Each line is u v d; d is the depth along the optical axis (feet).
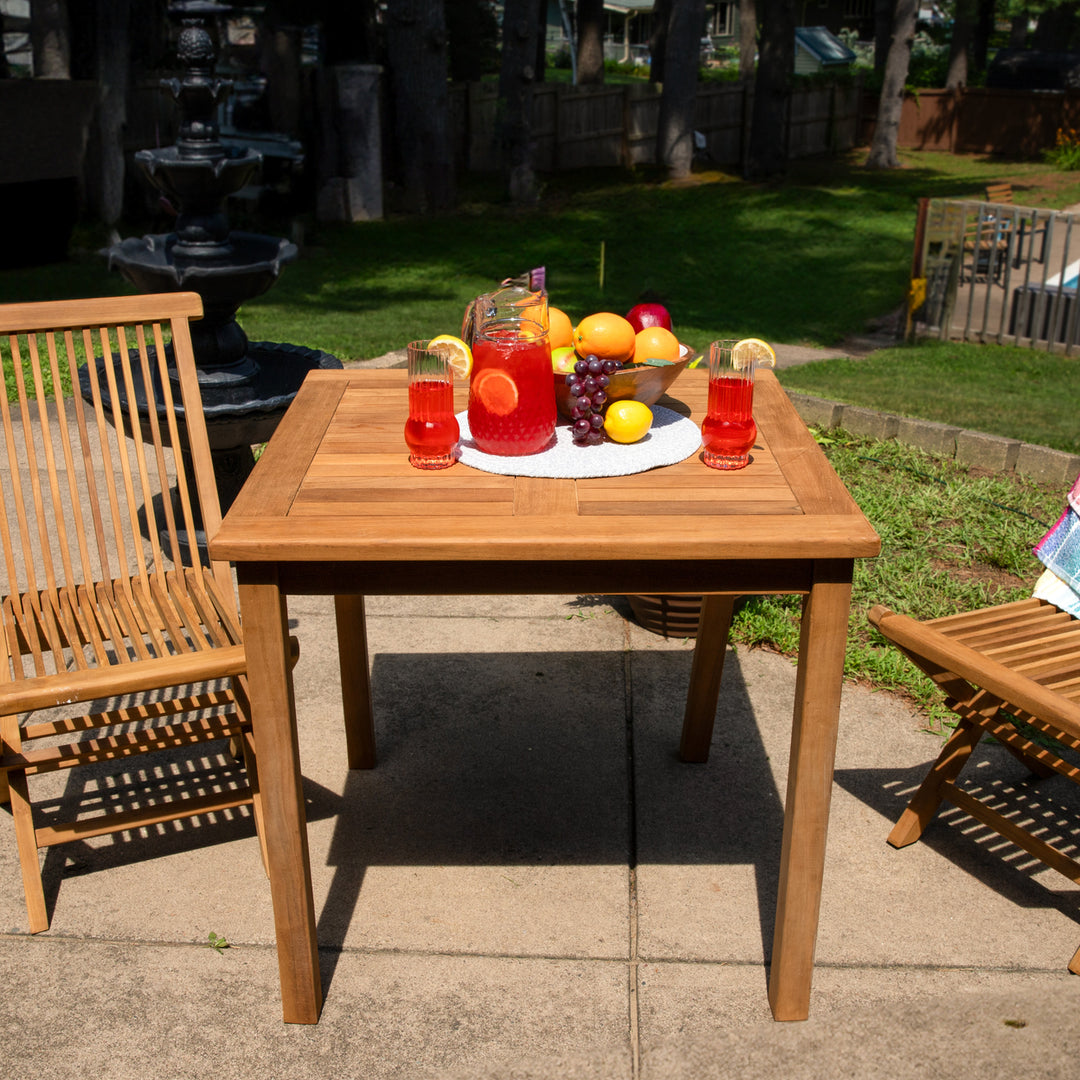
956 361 32.48
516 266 45.50
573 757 10.65
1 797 9.47
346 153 53.16
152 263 13.11
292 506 7.03
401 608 13.53
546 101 65.46
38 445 18.33
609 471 7.58
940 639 8.46
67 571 9.50
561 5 136.98
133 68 45.65
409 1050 7.41
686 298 40.73
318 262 45.62
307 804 9.96
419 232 52.16
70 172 41.50
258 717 6.94
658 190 63.62
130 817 8.71
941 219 35.01
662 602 12.53
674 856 9.32
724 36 165.89
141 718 8.50
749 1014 7.73
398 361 24.48
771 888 8.96
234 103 51.78
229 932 8.42
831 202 60.13
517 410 7.66
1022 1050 7.43
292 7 51.80
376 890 8.89
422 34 53.47
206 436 9.87
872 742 10.81
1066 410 26.11
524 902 8.77
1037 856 8.63
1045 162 75.61
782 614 12.99
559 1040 7.50
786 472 7.69
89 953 8.19
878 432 19.03
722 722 11.21
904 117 82.94
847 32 151.33
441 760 10.60
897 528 15.17
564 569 6.89
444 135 55.83
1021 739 8.56
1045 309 34.17
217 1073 7.23
